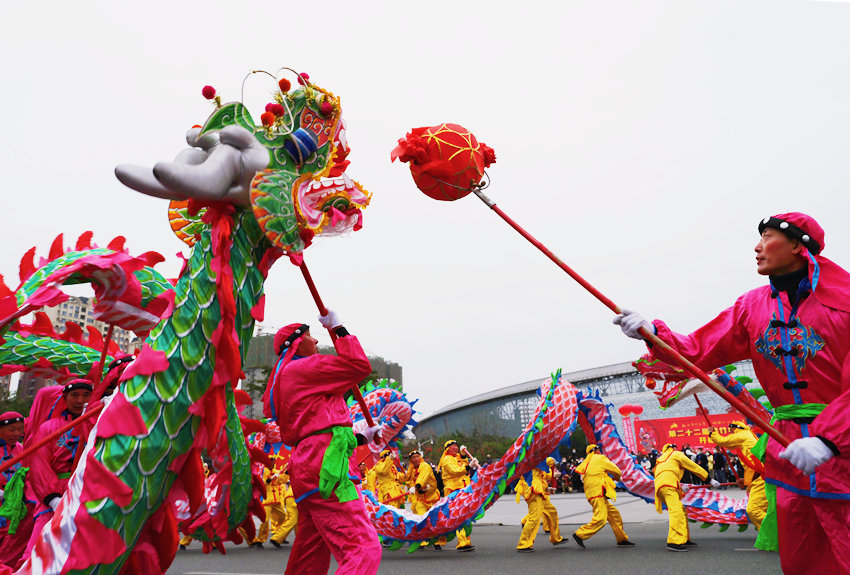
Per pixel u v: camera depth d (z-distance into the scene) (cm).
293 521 946
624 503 1723
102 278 315
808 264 244
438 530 700
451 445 1052
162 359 231
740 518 729
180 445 231
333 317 330
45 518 385
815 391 234
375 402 829
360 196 294
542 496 796
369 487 1042
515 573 589
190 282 245
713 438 755
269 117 262
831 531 218
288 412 328
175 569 676
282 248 250
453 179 295
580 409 838
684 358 254
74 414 421
